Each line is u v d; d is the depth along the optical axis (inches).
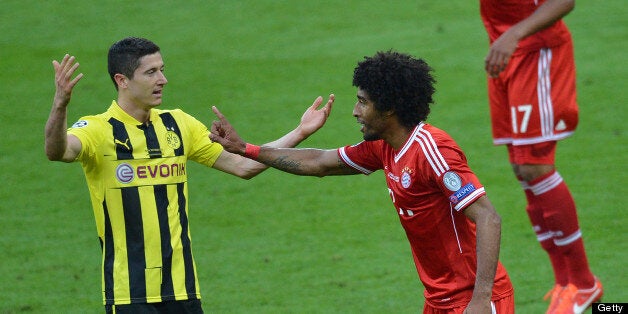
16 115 1838.1
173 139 813.2
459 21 2187.5
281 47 2106.3
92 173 796.0
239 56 2071.9
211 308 1134.4
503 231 1342.3
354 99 1851.6
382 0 2333.9
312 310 1115.9
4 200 1513.3
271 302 1147.9
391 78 720.3
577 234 911.7
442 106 1802.4
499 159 1593.3
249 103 1846.7
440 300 760.3
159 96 796.0
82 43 2150.6
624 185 1465.3
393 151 749.9
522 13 897.5
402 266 1243.8
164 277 797.2
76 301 1171.9
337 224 1396.4
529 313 1085.1
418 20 2206.0
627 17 2165.4
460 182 709.3
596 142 1637.6
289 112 1796.3
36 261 1300.4
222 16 2279.8
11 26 2245.3
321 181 1567.4
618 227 1323.8
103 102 1857.8
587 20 2165.4
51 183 1578.5
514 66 915.4
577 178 1503.4
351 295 1157.1
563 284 948.6
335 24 2209.6
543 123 908.0
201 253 1311.5
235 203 1488.7
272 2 2346.2
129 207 790.5
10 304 1162.0
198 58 2066.9
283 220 1418.6
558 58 904.9
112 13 2304.4
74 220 1441.9
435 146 717.9
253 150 795.4
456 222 737.6
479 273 700.7
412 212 741.9
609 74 1897.1
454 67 1955.0
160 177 800.3
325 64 2007.9
